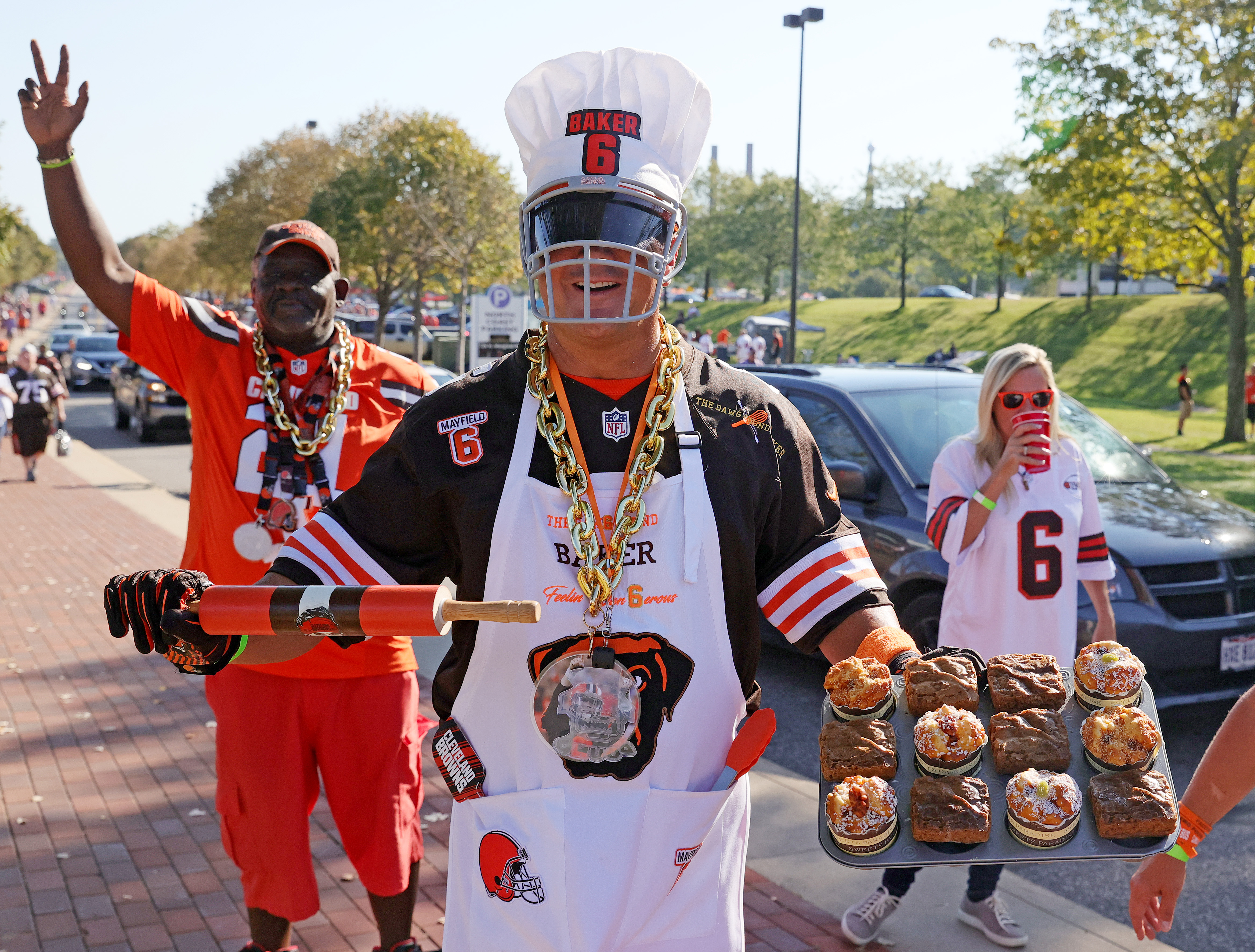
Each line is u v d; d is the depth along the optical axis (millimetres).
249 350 2809
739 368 1753
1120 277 51938
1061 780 1465
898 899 3289
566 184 1516
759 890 3645
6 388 14578
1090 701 1588
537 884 1582
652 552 1584
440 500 1622
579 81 1560
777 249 58344
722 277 62406
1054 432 3574
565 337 1579
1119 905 3684
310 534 1648
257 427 2771
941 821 1455
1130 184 19266
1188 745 4934
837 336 53656
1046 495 3508
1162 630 4801
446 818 4195
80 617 7465
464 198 34562
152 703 5609
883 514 5566
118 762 4797
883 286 96438
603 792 1583
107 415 26516
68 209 2715
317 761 2799
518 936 1599
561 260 1538
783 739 5254
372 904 2854
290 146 47000
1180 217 19984
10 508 12508
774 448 1677
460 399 1640
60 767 4727
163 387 20109
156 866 3787
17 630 7086
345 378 2812
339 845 3994
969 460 3627
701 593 1601
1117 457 6066
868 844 1465
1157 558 4934
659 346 1645
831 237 57906
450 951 1683
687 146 1597
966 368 6703
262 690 2676
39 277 171000
